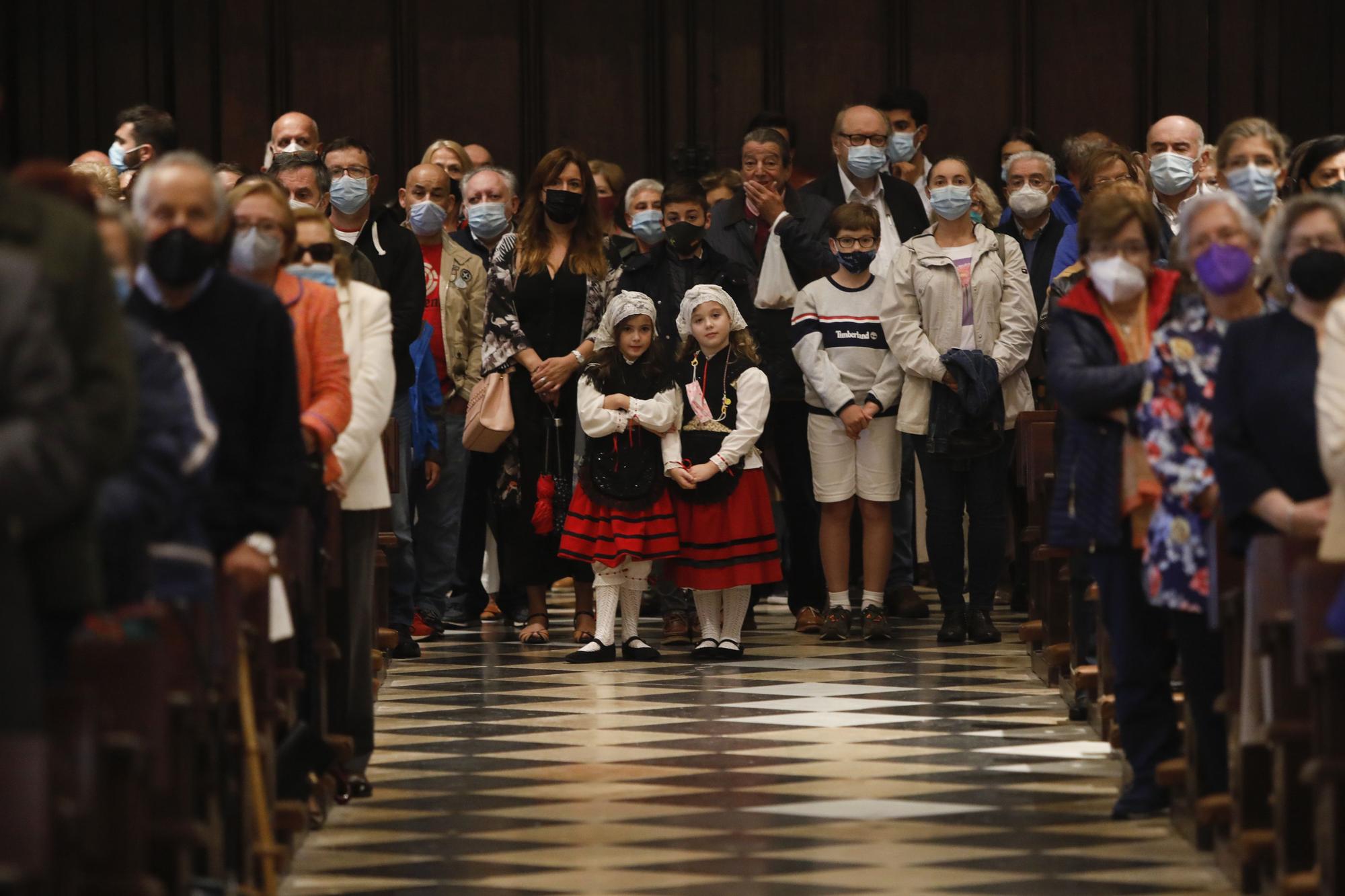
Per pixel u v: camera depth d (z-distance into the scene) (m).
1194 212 7.61
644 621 16.31
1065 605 11.87
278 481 6.96
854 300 14.33
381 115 20.66
